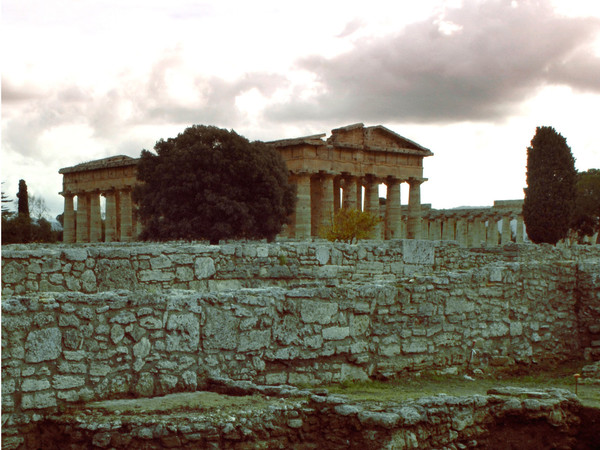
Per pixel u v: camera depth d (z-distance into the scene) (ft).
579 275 78.33
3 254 63.87
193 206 304.50
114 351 46.65
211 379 50.01
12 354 42.91
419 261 97.14
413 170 456.86
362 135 440.86
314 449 45.52
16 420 42.65
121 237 495.00
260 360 52.75
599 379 64.69
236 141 306.35
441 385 60.13
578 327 77.97
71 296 45.62
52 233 437.58
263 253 78.13
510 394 53.11
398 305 61.41
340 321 57.16
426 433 46.60
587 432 52.70
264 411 44.47
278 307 54.13
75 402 44.83
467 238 493.36
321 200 422.41
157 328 48.44
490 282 69.67
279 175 319.88
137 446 41.14
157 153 332.80
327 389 52.65
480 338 67.82
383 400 48.65
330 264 84.12
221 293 52.16
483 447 49.98
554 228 329.31
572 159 331.16
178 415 42.98
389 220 456.45
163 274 71.26
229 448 42.45
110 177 498.69
